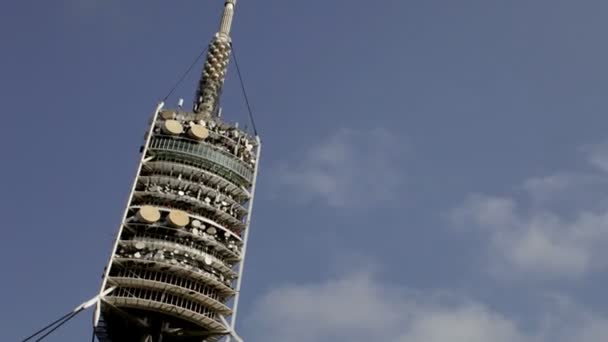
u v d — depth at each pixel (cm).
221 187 13775
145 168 13612
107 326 12788
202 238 12962
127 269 12569
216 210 13338
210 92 15188
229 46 15875
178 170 13588
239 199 14012
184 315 12394
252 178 14238
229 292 12962
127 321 12494
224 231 13288
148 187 13375
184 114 14350
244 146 14438
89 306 11869
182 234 12888
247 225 13675
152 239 12788
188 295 12506
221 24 16175
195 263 12825
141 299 12194
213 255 13088
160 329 12456
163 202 13225
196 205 13250
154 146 13788
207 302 12625
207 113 14850
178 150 13738
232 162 14038
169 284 12388
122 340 12731
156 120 14162
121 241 12675
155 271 12588
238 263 13325
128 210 13062
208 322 12544
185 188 13438
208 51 15762
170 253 12694
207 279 12706
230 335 12606
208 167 13825
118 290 12381
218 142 14238
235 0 16662
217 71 15500
